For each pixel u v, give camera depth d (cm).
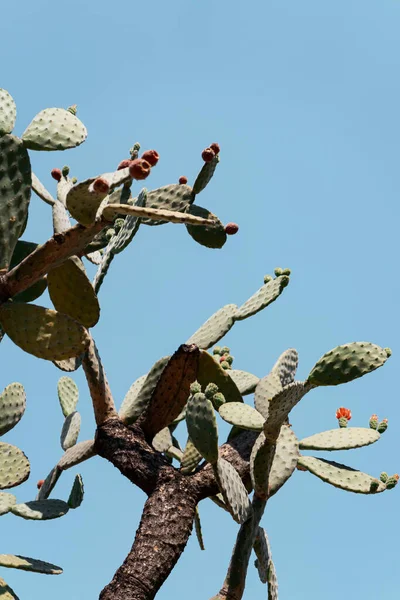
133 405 482
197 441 418
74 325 389
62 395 557
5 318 386
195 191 542
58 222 484
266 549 488
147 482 450
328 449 488
